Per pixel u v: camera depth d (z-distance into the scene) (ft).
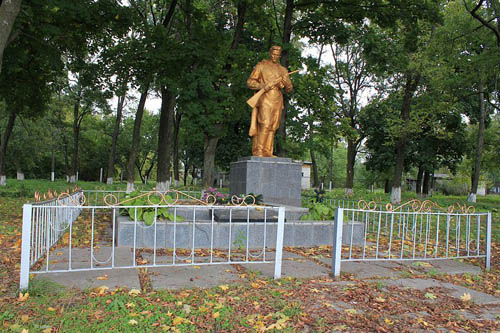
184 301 14.20
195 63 54.13
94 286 15.33
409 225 40.16
